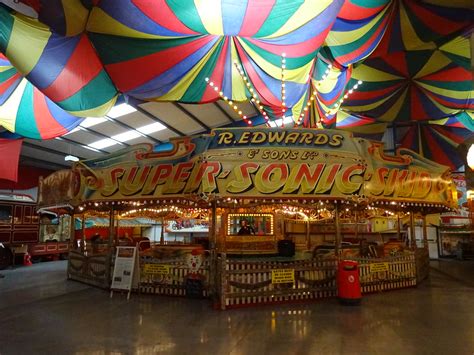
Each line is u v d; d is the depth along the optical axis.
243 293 7.54
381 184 8.81
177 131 18.53
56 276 13.04
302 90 11.09
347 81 11.87
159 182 8.62
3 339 5.50
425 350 4.88
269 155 8.16
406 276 9.85
